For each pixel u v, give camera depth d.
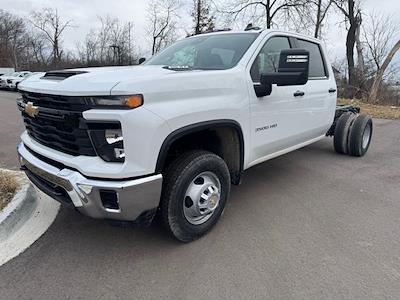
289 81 3.33
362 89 20.09
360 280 2.74
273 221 3.71
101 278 2.75
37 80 3.12
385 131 9.38
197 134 3.42
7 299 2.51
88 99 2.55
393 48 18.17
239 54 3.74
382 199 4.37
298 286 2.67
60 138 2.85
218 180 3.33
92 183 2.60
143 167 2.64
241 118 3.46
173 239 3.26
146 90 2.62
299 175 5.26
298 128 4.59
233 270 2.86
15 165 5.46
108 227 3.51
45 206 3.91
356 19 23.16
